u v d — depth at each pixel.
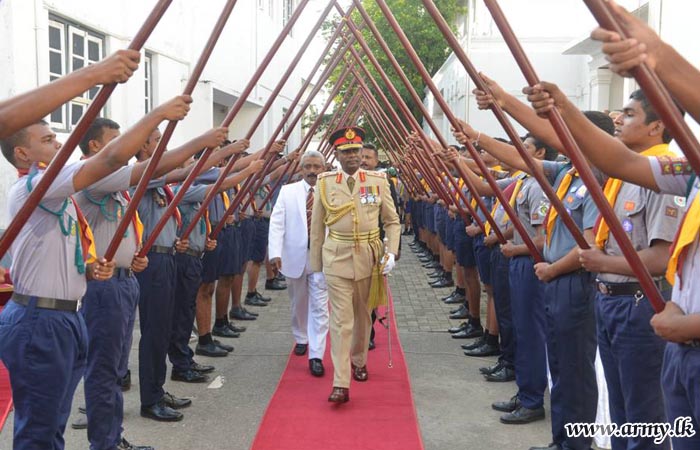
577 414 3.35
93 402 3.31
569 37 11.18
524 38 11.30
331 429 4.00
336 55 6.04
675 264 2.05
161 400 4.23
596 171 3.18
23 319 2.67
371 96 10.03
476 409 4.38
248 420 4.18
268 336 6.29
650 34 1.62
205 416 4.24
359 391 4.71
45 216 2.69
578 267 3.24
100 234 3.32
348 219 4.53
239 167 5.16
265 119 16.19
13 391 2.70
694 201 2.01
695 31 5.61
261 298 7.74
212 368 5.16
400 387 4.79
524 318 4.10
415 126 5.09
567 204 3.40
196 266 4.86
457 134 3.36
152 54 9.51
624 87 8.49
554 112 1.94
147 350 4.14
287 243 5.40
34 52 6.48
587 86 10.36
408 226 16.11
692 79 1.65
